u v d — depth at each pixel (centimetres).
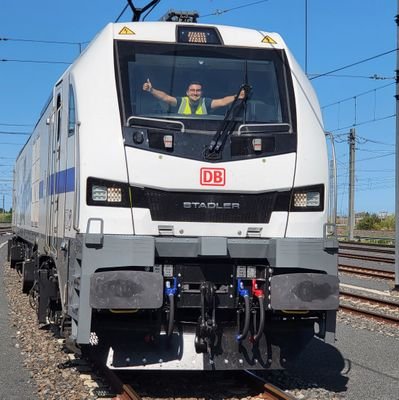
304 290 634
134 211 635
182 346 659
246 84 690
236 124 668
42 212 1023
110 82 657
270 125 676
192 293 652
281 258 643
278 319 697
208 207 650
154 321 659
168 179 640
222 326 670
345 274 2038
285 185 666
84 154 638
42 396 651
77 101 661
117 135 639
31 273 1299
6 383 698
